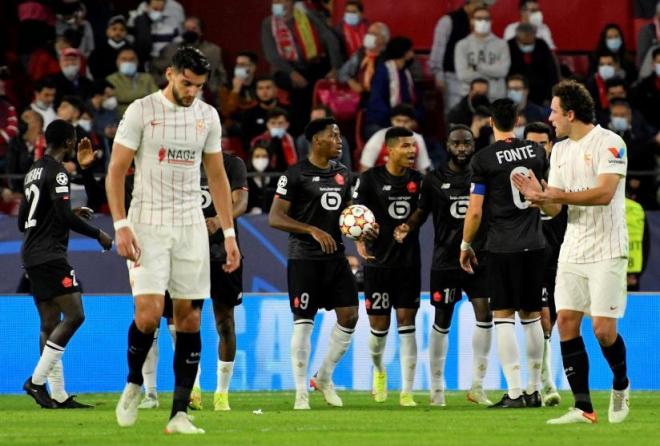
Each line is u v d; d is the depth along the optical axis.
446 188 35.31
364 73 57.03
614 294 26.81
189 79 24.17
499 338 33.62
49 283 34.59
